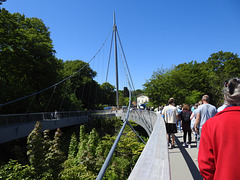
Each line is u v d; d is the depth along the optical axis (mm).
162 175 1171
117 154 13250
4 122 14031
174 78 31594
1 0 20500
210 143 1077
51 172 9227
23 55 24859
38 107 27234
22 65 25047
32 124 17594
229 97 1140
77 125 31000
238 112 1058
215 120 1101
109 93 86938
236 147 945
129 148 13336
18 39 23625
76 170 8727
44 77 28625
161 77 30891
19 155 11859
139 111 19344
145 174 1176
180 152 5008
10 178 7758
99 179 1187
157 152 1736
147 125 15258
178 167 3602
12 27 22469
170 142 6172
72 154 14836
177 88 29953
